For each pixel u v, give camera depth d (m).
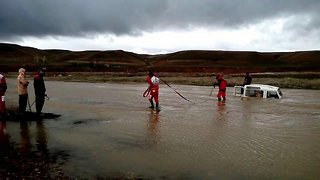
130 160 9.68
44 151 10.48
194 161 9.65
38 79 16.30
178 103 23.27
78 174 8.45
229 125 14.95
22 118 15.95
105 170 8.80
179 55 199.88
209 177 8.40
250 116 17.55
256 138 12.45
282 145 11.46
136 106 21.41
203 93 32.22
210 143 11.68
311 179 8.27
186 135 12.84
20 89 16.33
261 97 28.05
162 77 59.56
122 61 184.62
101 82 51.69
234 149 10.92
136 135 12.80
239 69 101.56
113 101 24.23
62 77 63.19
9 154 10.09
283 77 56.41
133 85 45.03
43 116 16.56
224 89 25.03
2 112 15.92
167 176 8.43
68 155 10.09
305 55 182.75
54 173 8.47
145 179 8.20
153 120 16.11
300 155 10.29
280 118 17.00
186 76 63.78
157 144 11.50
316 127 14.64
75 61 175.38
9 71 96.38
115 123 15.23
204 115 17.75
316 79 49.56
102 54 197.25
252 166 9.24
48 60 182.62
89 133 13.09
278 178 8.35
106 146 11.18
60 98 26.25
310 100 25.97
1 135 12.55
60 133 13.02
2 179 7.95
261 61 174.50
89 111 18.98
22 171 8.55
